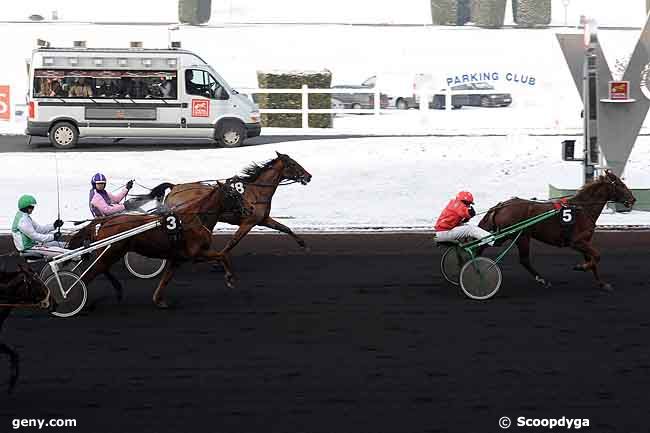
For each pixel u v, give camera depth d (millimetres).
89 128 26781
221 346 10672
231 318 11891
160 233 12055
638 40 20062
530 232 13180
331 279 14141
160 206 14023
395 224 19469
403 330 11312
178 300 12852
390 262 15438
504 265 15156
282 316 11977
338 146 25359
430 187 21922
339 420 8469
